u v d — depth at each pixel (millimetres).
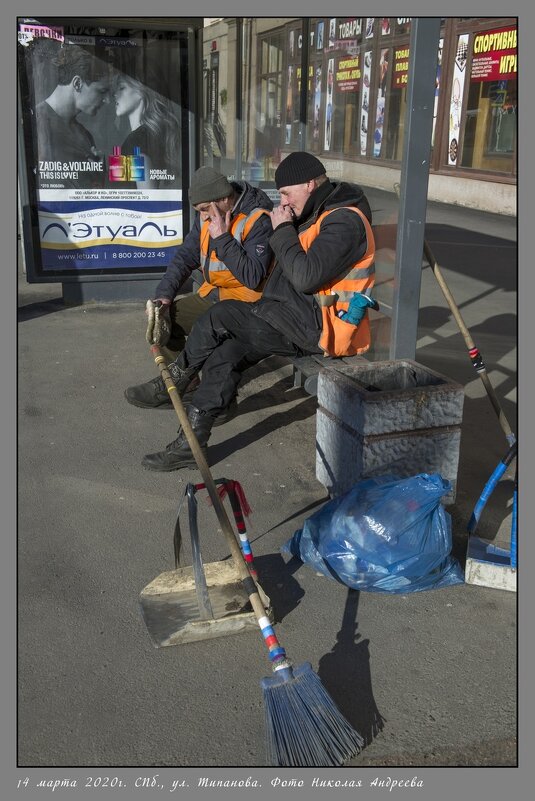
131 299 7633
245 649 2832
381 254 4723
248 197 4238
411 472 3541
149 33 6875
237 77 7629
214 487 2824
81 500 3850
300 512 3766
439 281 4156
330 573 3193
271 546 3463
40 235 7105
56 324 6855
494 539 3514
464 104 16141
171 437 4586
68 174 7012
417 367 3789
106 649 2805
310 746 2295
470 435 4703
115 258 7375
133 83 6961
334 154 5555
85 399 5152
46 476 4090
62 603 3051
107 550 3422
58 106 6805
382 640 2869
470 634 2910
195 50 7008
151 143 7168
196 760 2342
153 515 3723
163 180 7293
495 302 8086
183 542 3492
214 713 2521
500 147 15234
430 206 16109
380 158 4703
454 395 3502
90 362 5867
